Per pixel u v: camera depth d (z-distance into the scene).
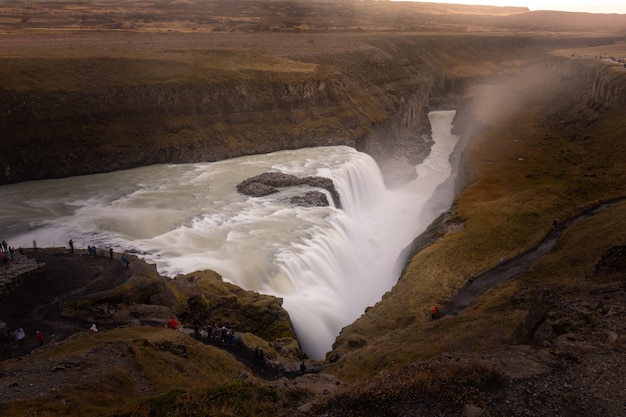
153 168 81.88
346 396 18.23
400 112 123.38
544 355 20.62
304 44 138.38
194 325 38.09
